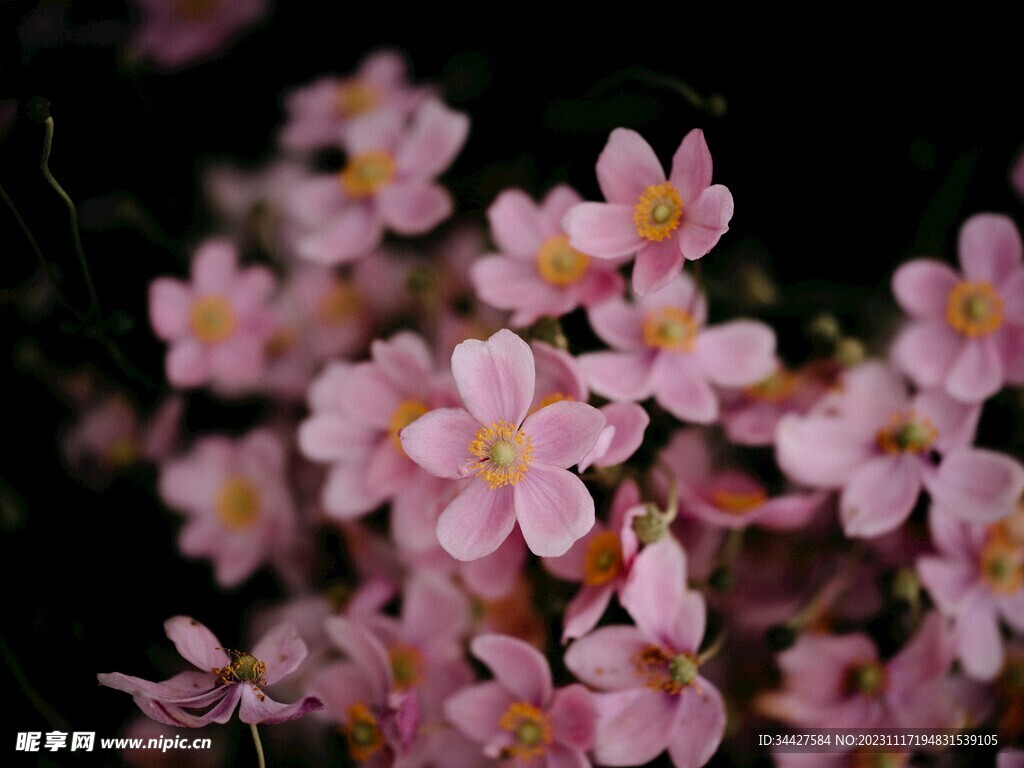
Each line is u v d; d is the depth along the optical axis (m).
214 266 0.48
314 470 0.46
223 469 0.46
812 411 0.43
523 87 0.49
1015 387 0.44
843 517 0.42
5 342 0.47
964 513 0.41
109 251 0.48
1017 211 0.47
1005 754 0.42
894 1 0.47
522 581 0.41
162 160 0.49
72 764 0.44
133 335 0.48
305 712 0.36
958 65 0.47
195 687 0.37
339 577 0.45
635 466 0.41
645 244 0.36
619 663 0.38
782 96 0.47
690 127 0.47
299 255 0.48
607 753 0.38
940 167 0.47
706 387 0.42
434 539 0.41
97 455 0.47
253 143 0.50
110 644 0.46
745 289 0.45
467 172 0.48
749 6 0.48
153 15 0.50
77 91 0.49
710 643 0.42
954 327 0.44
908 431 0.42
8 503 0.47
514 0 0.50
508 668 0.39
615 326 0.42
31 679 0.46
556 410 0.35
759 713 0.42
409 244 0.47
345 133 0.49
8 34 0.48
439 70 0.50
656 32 0.49
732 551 0.42
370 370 0.42
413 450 0.36
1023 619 0.43
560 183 0.46
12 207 0.42
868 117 0.47
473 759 0.41
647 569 0.38
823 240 0.46
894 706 0.42
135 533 0.47
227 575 0.46
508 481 0.35
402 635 0.42
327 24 0.51
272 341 0.48
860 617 0.42
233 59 0.50
